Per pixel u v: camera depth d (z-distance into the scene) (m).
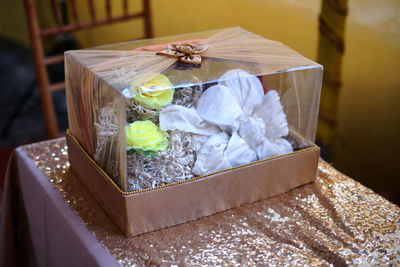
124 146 0.95
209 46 1.14
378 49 1.59
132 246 0.98
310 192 1.12
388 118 1.64
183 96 1.01
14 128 2.72
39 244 1.23
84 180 1.11
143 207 0.98
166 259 0.95
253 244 0.99
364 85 1.68
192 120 1.02
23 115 2.88
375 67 1.61
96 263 0.95
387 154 1.71
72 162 1.16
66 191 1.11
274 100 1.08
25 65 3.55
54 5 2.05
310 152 1.11
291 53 1.14
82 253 0.99
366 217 1.05
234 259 0.96
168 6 2.45
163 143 1.00
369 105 1.69
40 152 1.23
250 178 1.06
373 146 1.75
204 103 1.03
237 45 1.17
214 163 1.03
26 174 1.19
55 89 2.20
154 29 2.64
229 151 1.05
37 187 1.14
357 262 0.95
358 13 1.60
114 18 2.21
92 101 1.03
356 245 0.98
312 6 1.71
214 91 1.03
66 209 1.06
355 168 1.87
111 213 1.03
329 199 1.10
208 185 1.02
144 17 2.32
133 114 0.98
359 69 1.68
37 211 1.18
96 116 1.02
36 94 3.13
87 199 1.09
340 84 1.77
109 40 3.08
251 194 1.08
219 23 2.17
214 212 1.05
